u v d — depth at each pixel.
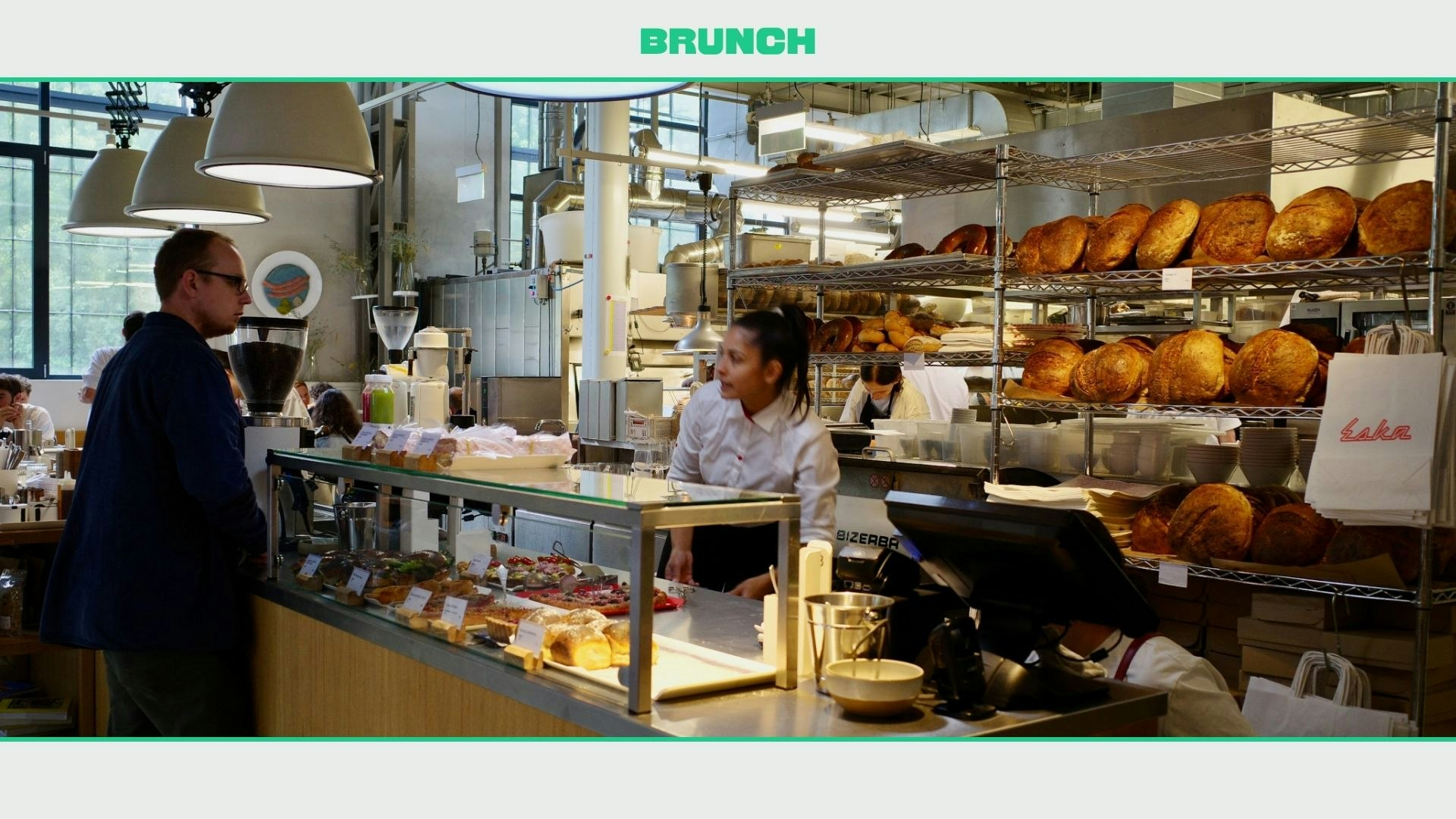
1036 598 2.00
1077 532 1.84
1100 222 4.21
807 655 2.15
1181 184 5.59
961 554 2.04
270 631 3.08
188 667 2.99
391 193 12.33
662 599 2.59
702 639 2.34
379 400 3.79
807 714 1.92
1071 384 4.12
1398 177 5.41
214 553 2.98
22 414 7.05
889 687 1.85
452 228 12.98
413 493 2.77
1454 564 3.34
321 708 2.86
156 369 2.86
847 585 2.29
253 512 2.98
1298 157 4.38
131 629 2.87
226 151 2.95
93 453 2.96
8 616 3.54
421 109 12.77
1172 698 2.24
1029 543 1.88
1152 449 4.23
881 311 6.08
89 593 2.90
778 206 9.44
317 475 3.09
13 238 10.88
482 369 11.80
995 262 4.27
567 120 11.20
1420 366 3.02
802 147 6.31
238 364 3.47
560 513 2.14
